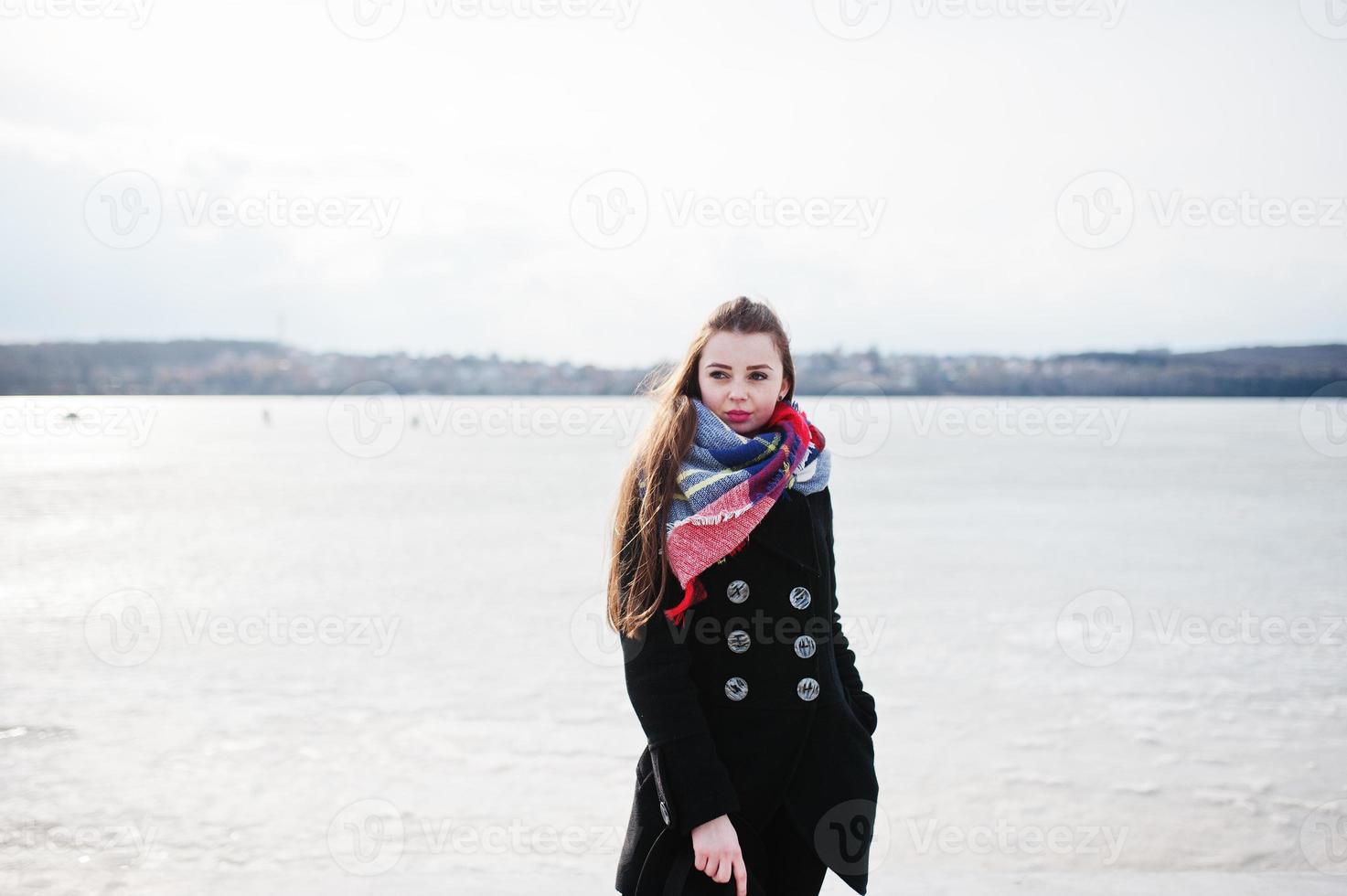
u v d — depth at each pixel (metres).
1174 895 3.38
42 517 21.94
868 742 2.18
